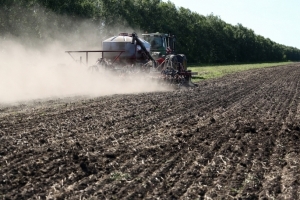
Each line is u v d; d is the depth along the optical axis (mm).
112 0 51625
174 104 16031
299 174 7562
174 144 9516
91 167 7691
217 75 38688
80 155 8336
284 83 29734
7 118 11945
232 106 16328
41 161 7875
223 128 11531
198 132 10961
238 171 7645
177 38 68438
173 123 12078
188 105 15922
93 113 13227
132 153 8680
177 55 23734
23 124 11164
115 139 9875
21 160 7953
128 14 54344
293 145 9836
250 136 10656
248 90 23484
